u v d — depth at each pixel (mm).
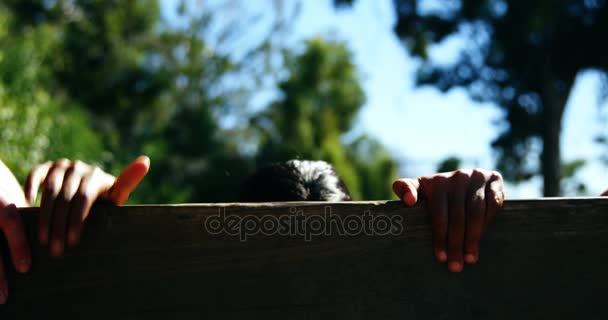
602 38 16828
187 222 1388
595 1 16312
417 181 1469
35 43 5914
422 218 1404
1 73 4297
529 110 18969
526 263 1399
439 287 1389
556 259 1400
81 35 19766
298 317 1372
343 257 1389
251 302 1372
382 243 1396
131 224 1384
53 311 1365
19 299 1368
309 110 17328
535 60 17797
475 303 1388
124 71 20188
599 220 1407
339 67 18078
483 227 1400
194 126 17781
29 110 4238
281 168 2117
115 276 1372
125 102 20219
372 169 15859
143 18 21094
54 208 1346
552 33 17047
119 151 6160
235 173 16750
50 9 19656
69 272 1374
